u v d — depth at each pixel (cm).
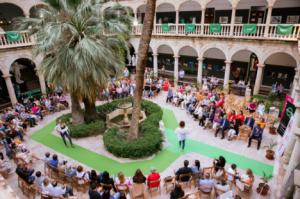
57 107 1866
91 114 1595
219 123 1405
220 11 2319
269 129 1445
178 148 1308
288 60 2073
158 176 926
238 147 1300
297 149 802
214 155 1232
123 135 1370
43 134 1509
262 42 1853
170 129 1527
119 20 1455
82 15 1316
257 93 2028
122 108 1554
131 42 2614
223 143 1344
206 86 2105
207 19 2419
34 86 2567
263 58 1894
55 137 1467
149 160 1207
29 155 1170
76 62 1231
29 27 1362
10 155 1220
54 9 1298
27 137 1477
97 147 1342
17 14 2478
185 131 1225
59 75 1334
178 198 816
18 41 1931
